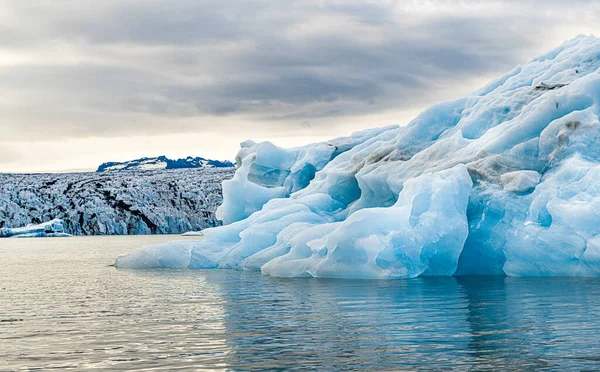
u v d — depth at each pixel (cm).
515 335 771
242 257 1805
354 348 722
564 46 1958
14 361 706
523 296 1095
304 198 1895
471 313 936
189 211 8194
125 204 8088
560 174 1409
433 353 689
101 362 690
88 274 1872
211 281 1498
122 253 3334
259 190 2156
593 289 1159
